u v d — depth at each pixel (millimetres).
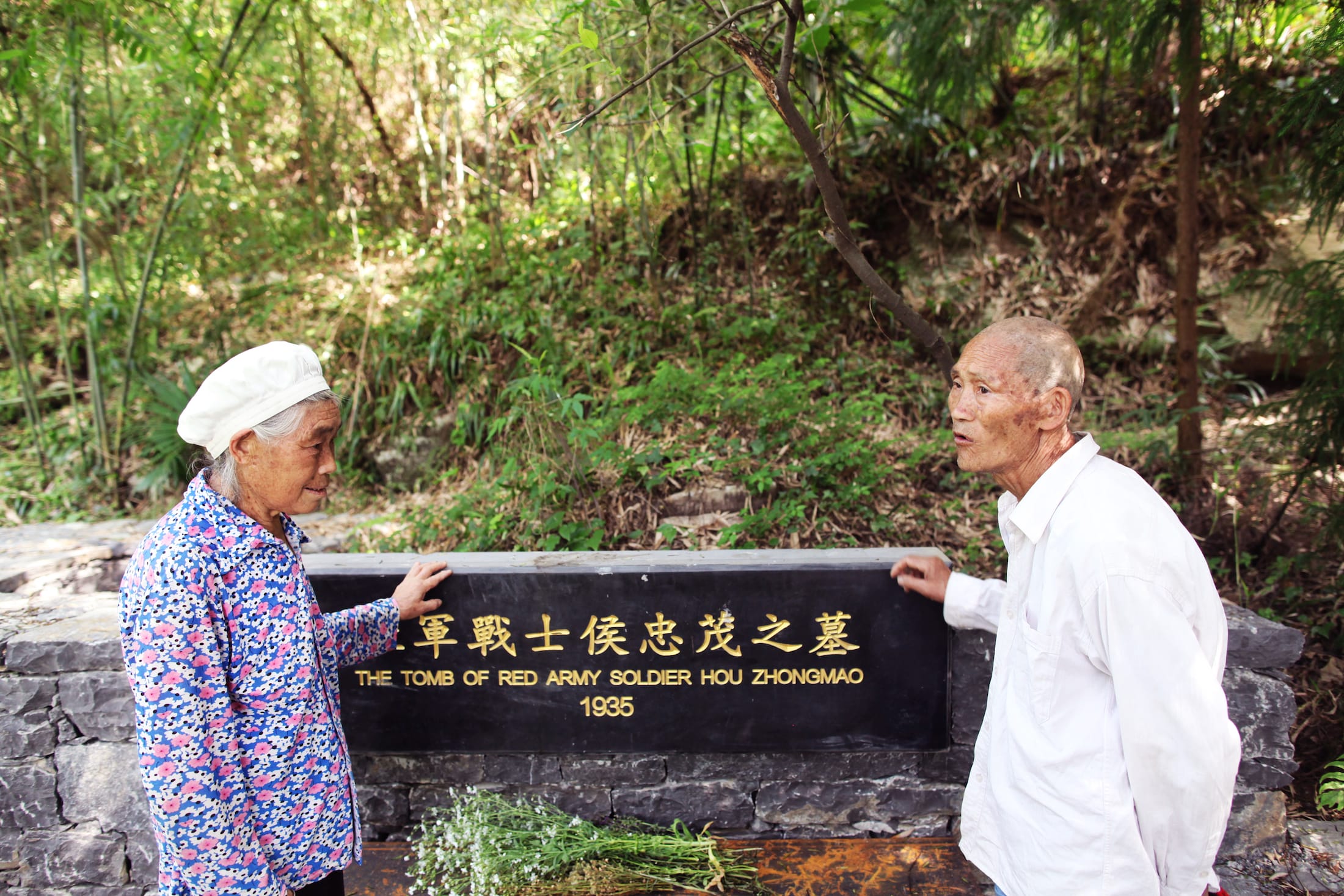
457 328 3955
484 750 2227
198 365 4281
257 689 1391
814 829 2312
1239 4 3029
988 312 4113
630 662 2166
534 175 4629
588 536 2803
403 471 3838
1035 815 1417
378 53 4719
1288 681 2727
